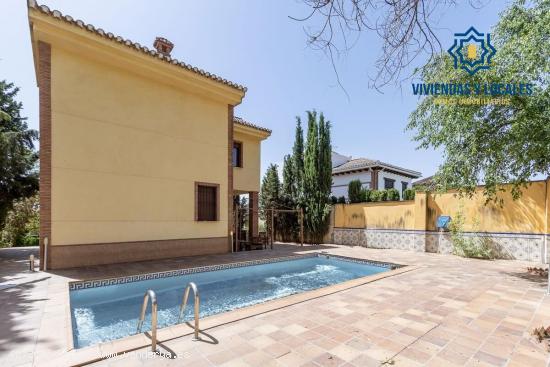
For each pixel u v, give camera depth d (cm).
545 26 491
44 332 342
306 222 1502
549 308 439
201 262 844
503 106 597
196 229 990
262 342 321
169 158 933
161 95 926
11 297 480
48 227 704
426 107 754
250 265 876
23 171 1096
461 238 1012
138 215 855
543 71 492
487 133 620
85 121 770
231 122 1116
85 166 764
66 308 427
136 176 857
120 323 472
